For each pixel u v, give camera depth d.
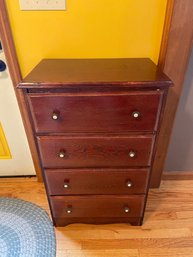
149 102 0.83
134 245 1.23
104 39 1.05
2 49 1.09
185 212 1.40
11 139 1.46
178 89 1.14
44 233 1.28
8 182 1.61
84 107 0.83
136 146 0.95
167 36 1.00
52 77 0.84
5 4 0.95
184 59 1.05
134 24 1.01
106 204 1.18
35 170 1.55
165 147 1.36
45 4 0.95
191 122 1.32
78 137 0.92
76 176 1.06
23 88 0.79
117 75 0.86
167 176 1.59
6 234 1.27
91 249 1.21
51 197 1.15
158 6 0.97
